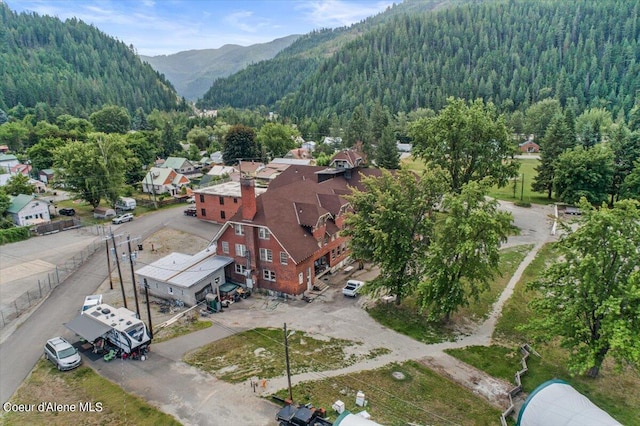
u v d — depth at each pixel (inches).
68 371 1206.9
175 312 1569.9
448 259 1336.1
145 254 2210.9
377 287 1515.7
